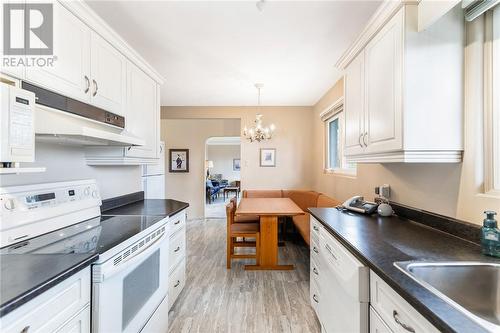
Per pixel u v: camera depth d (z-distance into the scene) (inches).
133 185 107.2
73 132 48.3
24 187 49.3
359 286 42.5
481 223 47.3
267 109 185.8
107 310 41.9
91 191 68.1
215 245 151.6
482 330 23.0
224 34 82.3
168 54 97.4
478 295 38.0
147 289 58.4
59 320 33.1
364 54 66.8
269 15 71.8
